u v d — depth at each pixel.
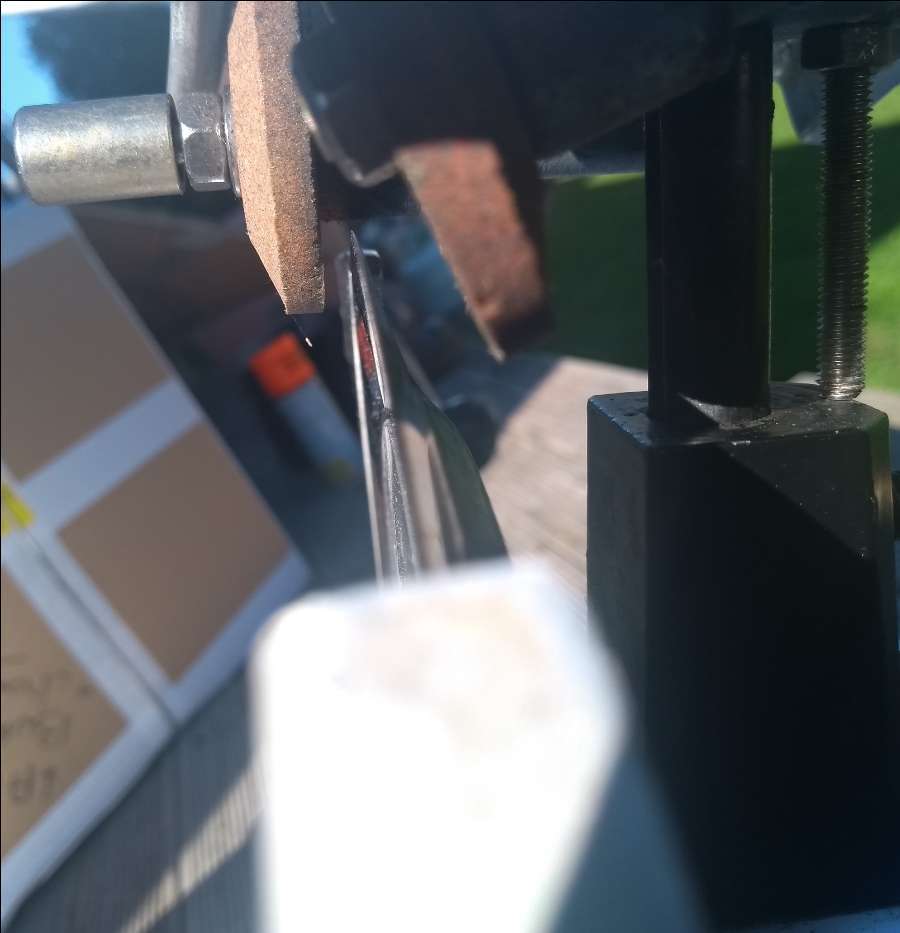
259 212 0.09
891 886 0.11
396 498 0.09
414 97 0.06
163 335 0.76
